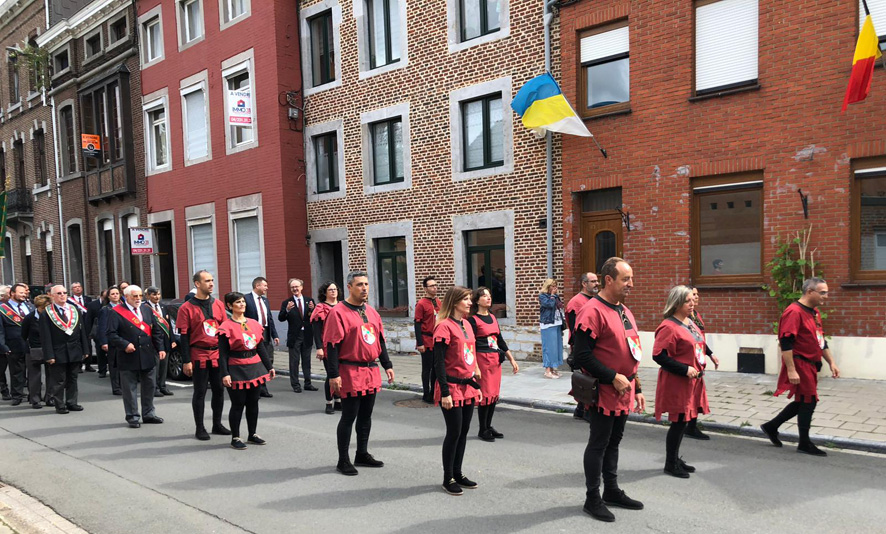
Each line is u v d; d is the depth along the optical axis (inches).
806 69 375.2
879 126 353.4
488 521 184.7
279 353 632.4
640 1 434.6
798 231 379.6
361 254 625.6
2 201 719.1
